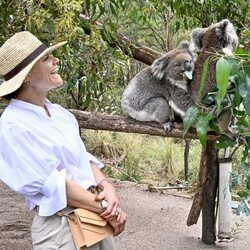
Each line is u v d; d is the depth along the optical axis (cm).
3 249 475
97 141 894
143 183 780
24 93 241
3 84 235
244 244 514
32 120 236
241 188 529
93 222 237
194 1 498
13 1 376
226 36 412
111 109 664
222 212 507
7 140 229
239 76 205
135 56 509
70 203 237
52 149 235
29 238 507
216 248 500
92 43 409
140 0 413
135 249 492
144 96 434
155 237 528
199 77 412
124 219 252
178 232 546
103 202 243
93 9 388
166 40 856
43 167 231
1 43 404
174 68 424
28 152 229
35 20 352
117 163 856
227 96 264
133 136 923
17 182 229
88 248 237
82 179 248
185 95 417
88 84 461
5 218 564
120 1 399
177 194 716
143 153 888
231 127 349
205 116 245
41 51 239
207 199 505
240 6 510
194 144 930
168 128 417
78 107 580
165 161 841
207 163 499
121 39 473
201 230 555
